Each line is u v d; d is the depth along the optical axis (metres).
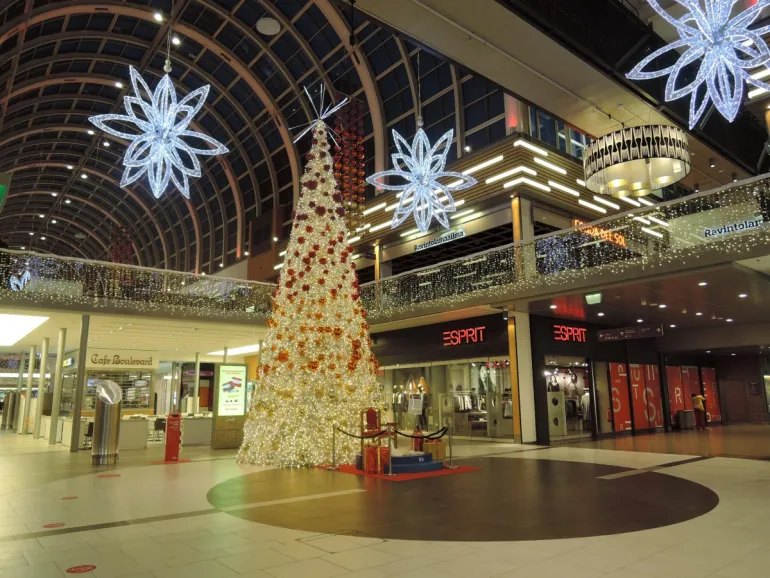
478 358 15.33
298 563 4.02
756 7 5.24
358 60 20.95
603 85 10.34
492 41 8.78
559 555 4.19
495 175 16.09
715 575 3.70
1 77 22.12
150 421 17.59
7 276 12.39
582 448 12.75
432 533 4.91
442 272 16.14
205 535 4.91
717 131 13.45
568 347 15.43
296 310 10.20
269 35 22.58
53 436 15.39
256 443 10.19
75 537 4.88
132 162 8.51
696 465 9.55
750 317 15.75
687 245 10.49
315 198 10.77
